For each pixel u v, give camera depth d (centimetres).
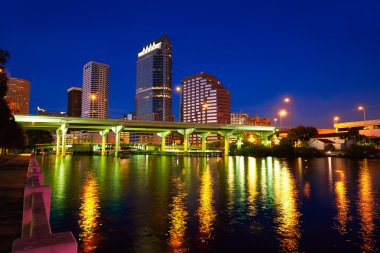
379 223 1723
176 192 2867
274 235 1509
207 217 1864
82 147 18100
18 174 2964
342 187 3197
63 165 7088
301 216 1894
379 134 12788
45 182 3656
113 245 1359
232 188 3139
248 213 1973
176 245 1364
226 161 9106
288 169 5703
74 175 4566
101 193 2791
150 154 15450
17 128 5666
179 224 1703
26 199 909
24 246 360
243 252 1282
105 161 9175
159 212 1995
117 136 13438
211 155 13888
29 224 893
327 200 2436
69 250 372
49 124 12300
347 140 11188
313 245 1365
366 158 9331
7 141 5312
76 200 2420
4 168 3703
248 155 13438
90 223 1714
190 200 2434
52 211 2016
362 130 13388
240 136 17512
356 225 1686
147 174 4778
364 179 3938
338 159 9331
